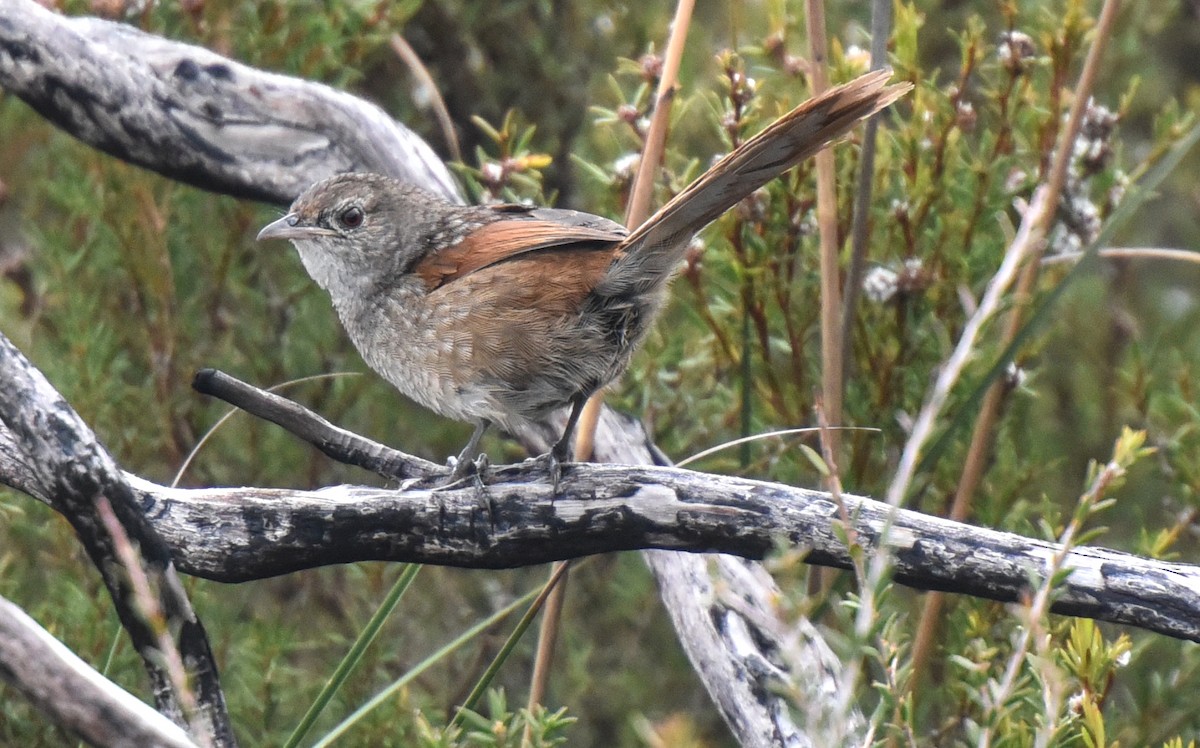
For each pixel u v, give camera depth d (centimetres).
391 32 1169
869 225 970
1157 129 1017
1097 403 1290
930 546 677
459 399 827
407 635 1249
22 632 542
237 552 718
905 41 982
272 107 1033
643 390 1080
